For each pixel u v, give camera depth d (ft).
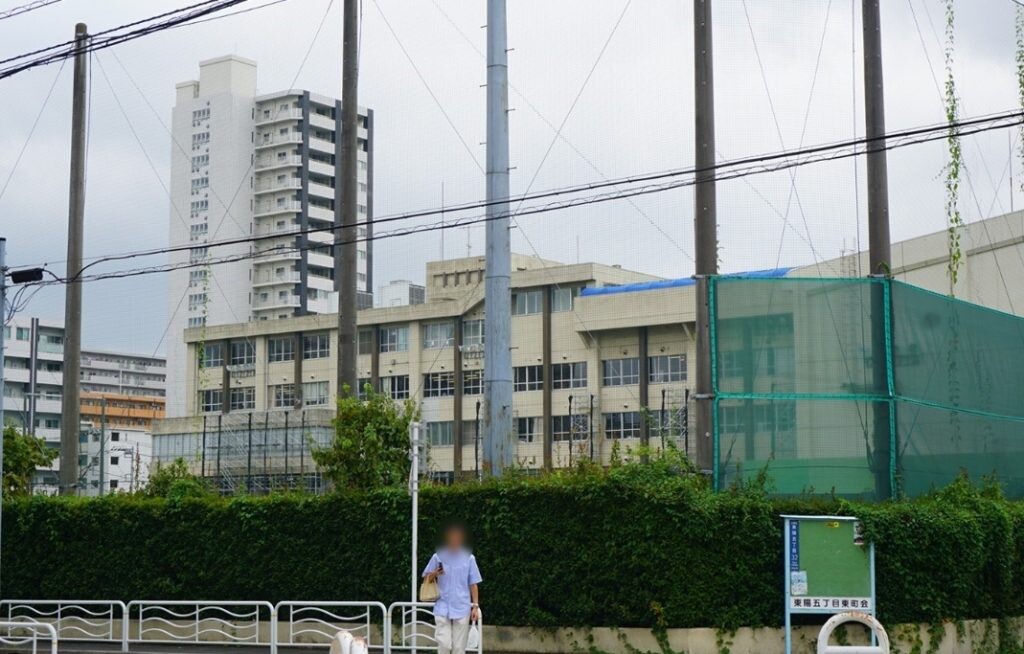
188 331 352.08
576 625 64.80
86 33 94.89
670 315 268.62
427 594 55.62
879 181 71.87
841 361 64.90
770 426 63.72
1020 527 70.18
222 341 346.13
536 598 65.98
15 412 404.57
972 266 124.98
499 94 70.38
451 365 304.71
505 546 67.05
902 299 67.10
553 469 74.33
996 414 76.84
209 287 471.62
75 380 91.61
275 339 338.34
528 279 292.61
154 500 80.53
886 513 61.41
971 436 73.15
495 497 67.67
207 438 232.73
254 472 211.00
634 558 63.10
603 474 66.49
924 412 67.97
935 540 62.44
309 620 69.00
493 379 69.21
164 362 577.43
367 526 71.97
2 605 82.07
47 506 82.69
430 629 69.26
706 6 74.38
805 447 63.93
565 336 286.25
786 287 64.85
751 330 64.23
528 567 66.18
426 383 308.19
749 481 63.05
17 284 81.87
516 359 292.61
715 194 72.43
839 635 60.80
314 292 477.36
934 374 69.62
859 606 59.93
